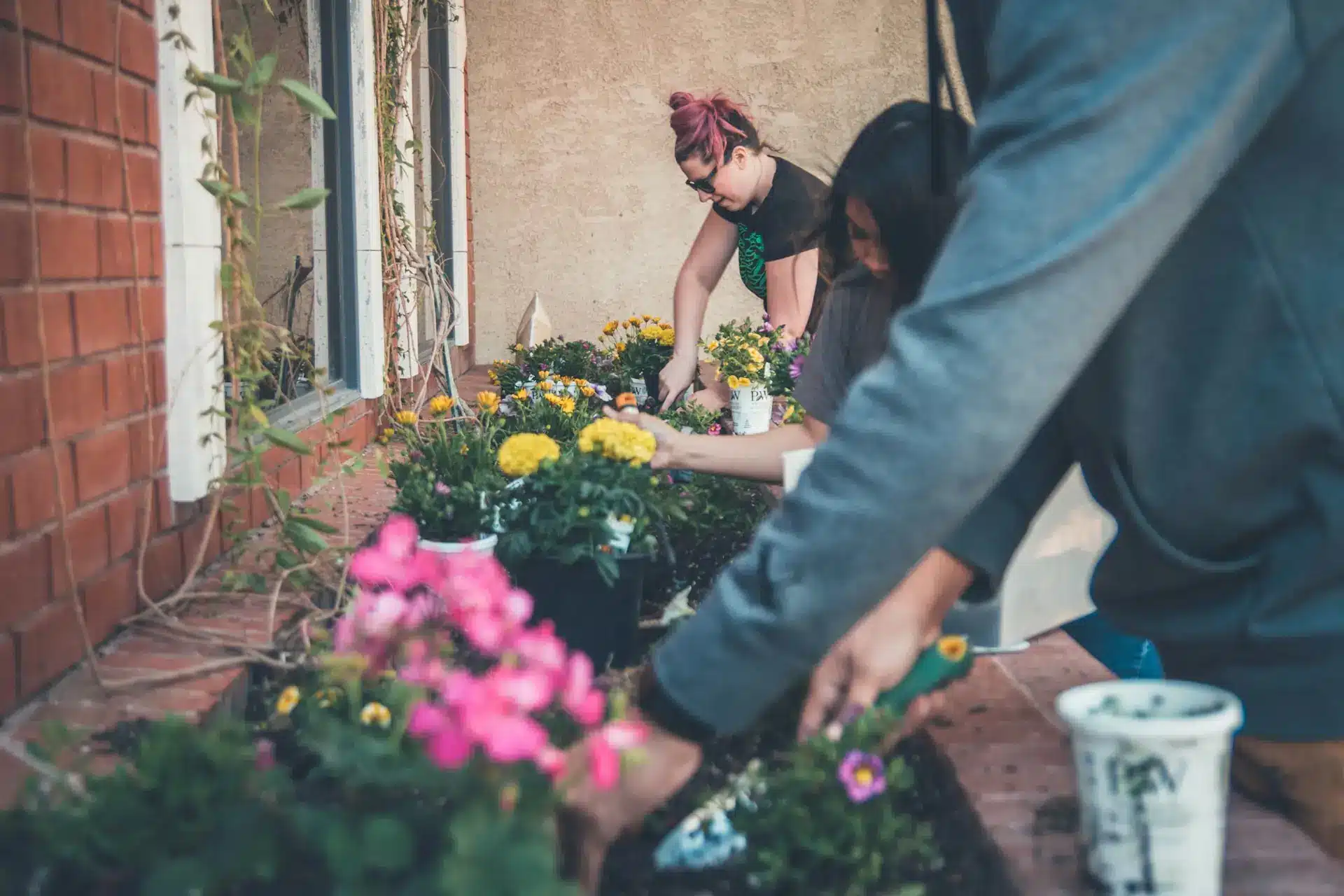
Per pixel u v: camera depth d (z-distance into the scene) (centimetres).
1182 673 172
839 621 112
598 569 281
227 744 151
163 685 236
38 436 225
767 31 1024
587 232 1059
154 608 267
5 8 210
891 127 198
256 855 132
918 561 108
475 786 130
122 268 263
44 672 229
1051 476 163
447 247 859
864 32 1018
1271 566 150
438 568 158
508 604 154
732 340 580
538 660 140
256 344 299
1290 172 131
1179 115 103
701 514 375
